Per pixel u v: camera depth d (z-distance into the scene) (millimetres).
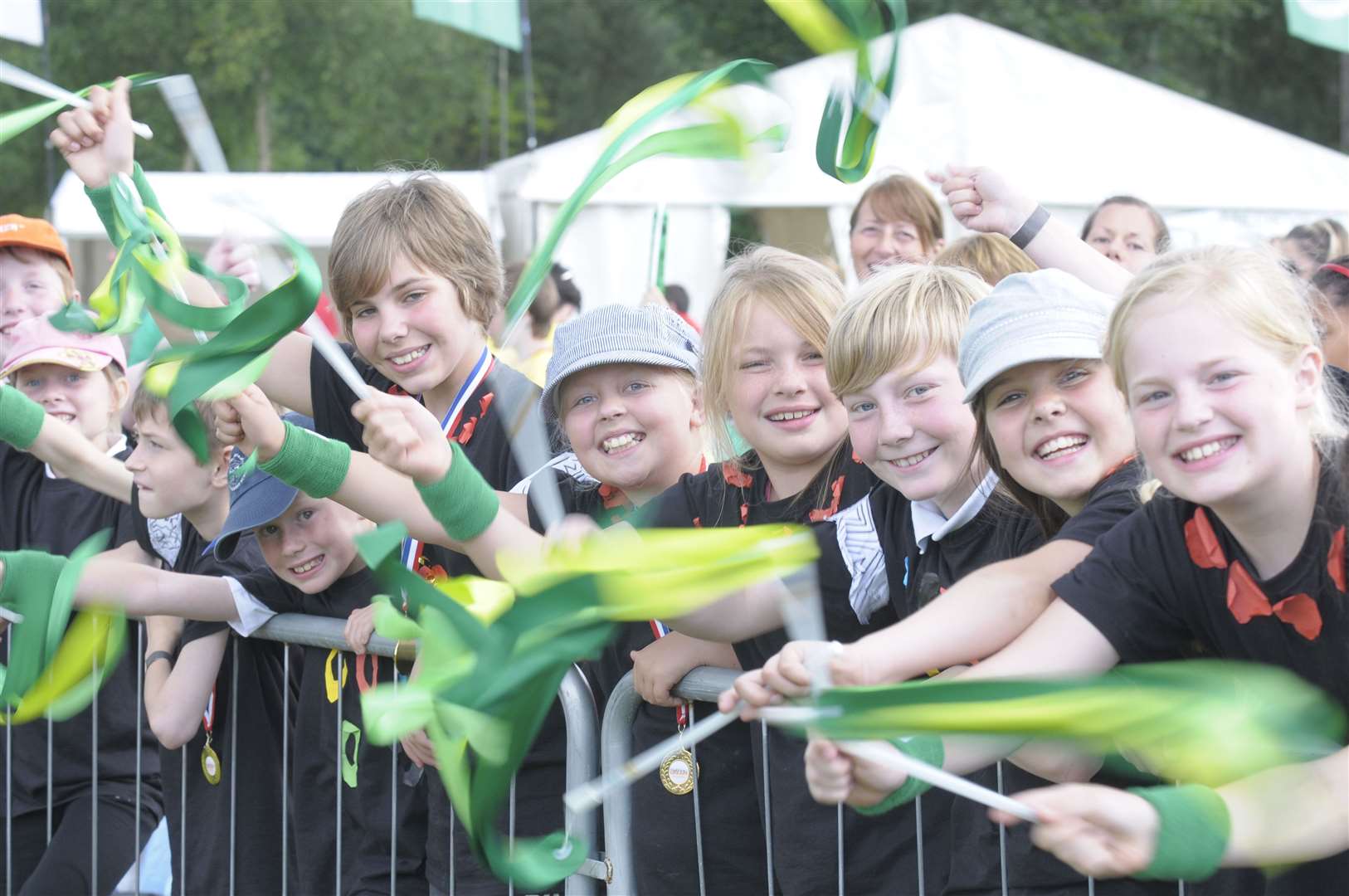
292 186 10773
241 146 23016
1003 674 1938
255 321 2006
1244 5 22719
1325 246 4719
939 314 2354
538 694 1726
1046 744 2078
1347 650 1808
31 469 3729
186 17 22422
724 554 1778
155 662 3264
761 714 1684
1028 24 20672
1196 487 1796
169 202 10219
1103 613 1986
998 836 2311
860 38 2145
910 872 2451
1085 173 8609
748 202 9164
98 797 3475
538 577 1749
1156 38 22031
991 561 2350
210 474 3246
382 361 2955
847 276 5961
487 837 1759
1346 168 8898
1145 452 1851
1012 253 3400
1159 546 1984
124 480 3559
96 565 2980
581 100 28750
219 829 3201
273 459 2354
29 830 3568
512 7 7375
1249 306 1794
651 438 2811
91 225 11320
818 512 2609
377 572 1771
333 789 3045
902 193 4668
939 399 2328
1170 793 1580
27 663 2594
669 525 2715
